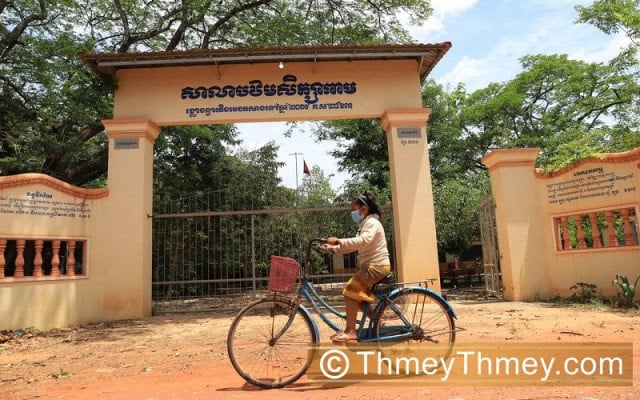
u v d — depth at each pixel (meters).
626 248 8.34
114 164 9.29
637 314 7.15
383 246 4.16
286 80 10.03
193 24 14.03
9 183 7.54
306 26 14.43
